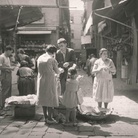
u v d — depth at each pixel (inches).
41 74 220.2
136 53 489.4
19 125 215.0
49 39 848.3
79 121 228.1
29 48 817.5
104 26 744.3
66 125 211.3
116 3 339.9
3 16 450.0
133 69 501.7
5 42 600.7
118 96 363.3
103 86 252.5
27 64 335.9
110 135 187.3
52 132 195.0
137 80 498.0
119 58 671.8
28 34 827.4
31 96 257.9
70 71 210.7
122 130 199.9
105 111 241.9
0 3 331.6
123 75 581.9
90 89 456.8
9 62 292.4
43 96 218.1
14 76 471.5
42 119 235.3
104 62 256.7
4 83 285.0
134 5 384.2
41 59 221.0
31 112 243.8
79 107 249.9
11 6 338.6
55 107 238.7
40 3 332.2
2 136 185.8
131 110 271.1
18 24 559.2
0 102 296.8
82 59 1632.6
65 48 270.2
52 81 218.5
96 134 189.6
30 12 467.8
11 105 241.1
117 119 233.9
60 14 913.5
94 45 1302.9
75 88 210.7
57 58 269.7
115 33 654.5
